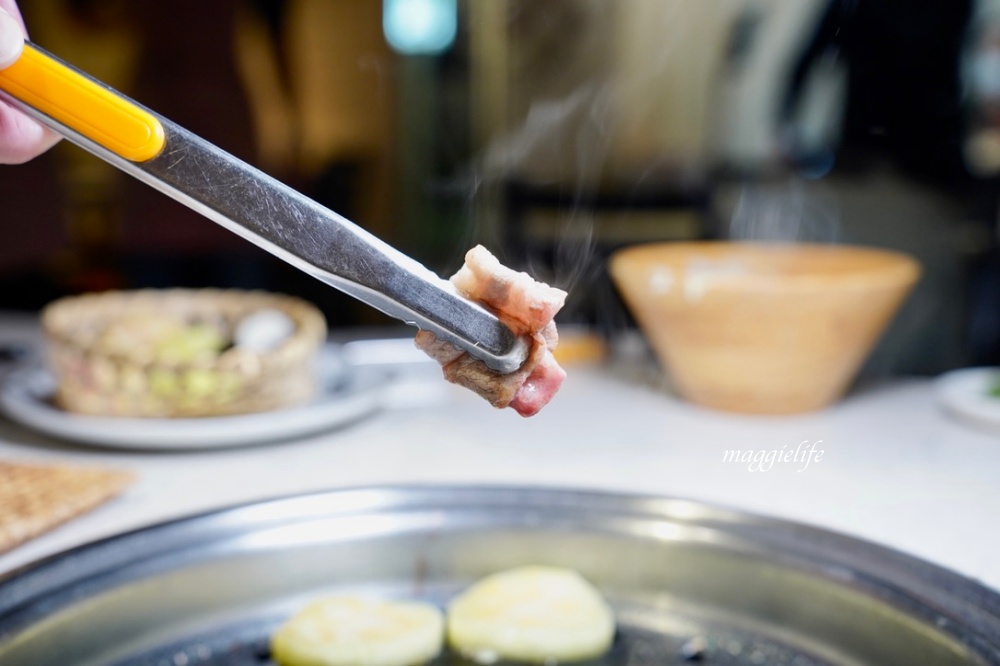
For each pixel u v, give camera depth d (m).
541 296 0.37
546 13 1.25
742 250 0.82
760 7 1.14
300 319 0.79
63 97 0.35
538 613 0.49
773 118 1.17
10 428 0.73
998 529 0.54
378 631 0.48
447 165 1.40
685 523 0.51
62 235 1.40
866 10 1.09
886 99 1.11
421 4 1.34
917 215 1.10
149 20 1.39
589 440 0.69
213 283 1.44
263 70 1.41
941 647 0.42
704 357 0.73
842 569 0.47
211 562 0.49
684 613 0.51
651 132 1.19
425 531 0.53
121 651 0.47
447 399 0.80
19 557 0.50
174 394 0.69
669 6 1.17
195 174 0.35
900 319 1.10
